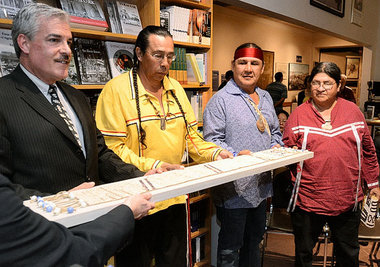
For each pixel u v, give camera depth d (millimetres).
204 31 2482
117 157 1437
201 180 1269
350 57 8461
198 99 2553
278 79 5574
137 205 968
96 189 1145
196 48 2598
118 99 1521
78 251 750
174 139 1651
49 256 709
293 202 2086
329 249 3025
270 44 7414
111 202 1016
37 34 1062
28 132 1065
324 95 1923
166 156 1635
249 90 2041
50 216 897
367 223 2160
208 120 1997
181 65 2363
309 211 2012
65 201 1016
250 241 2152
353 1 5777
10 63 1609
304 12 4168
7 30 1607
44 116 1105
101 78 1959
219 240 2059
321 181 1951
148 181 1248
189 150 1855
